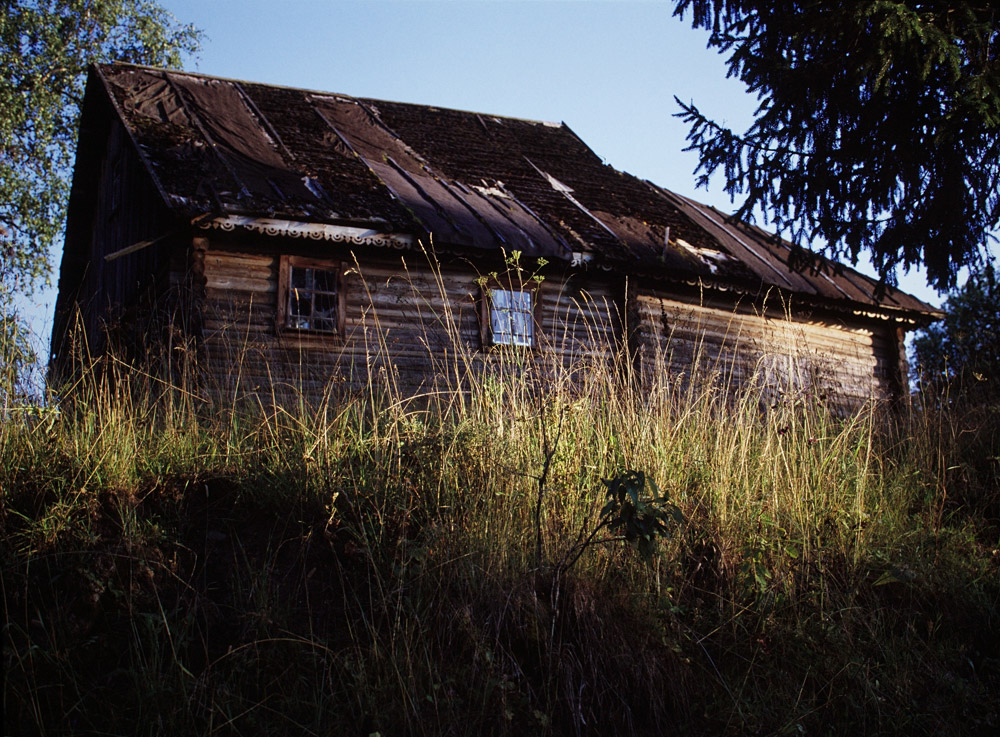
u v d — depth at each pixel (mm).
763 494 6305
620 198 14188
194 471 5445
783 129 8805
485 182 13109
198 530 5141
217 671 4332
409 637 4621
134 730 4012
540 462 5875
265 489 5406
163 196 9617
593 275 11906
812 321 14047
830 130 8695
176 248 10164
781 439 6730
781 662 5355
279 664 4465
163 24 22406
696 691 5016
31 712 3941
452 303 11133
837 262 9781
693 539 5844
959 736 5098
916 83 8289
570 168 15016
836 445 7035
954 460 7645
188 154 10812
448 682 4523
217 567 4949
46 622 4328
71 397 5668
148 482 5242
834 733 5000
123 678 4230
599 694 4738
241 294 10219
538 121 17000
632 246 12133
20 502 4828
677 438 6547
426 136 14547
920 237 8773
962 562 6434
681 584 5547
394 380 6691
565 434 6090
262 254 10414
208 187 10023
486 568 5066
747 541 5906
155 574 4723
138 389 6156
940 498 7316
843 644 5438
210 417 6000
